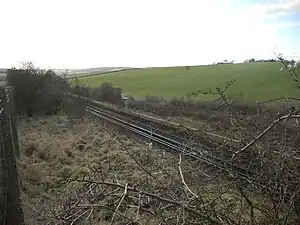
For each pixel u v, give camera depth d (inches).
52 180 430.9
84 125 923.4
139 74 2381.9
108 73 2549.2
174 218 98.9
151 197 97.4
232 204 126.3
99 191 105.7
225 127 142.5
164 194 108.3
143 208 97.7
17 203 256.4
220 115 143.3
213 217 108.3
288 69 129.8
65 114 1106.1
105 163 465.4
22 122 990.4
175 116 297.7
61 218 94.1
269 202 121.1
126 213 101.4
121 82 2073.1
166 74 2255.2
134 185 104.0
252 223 113.5
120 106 1243.2
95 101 1417.3
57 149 608.7
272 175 123.3
